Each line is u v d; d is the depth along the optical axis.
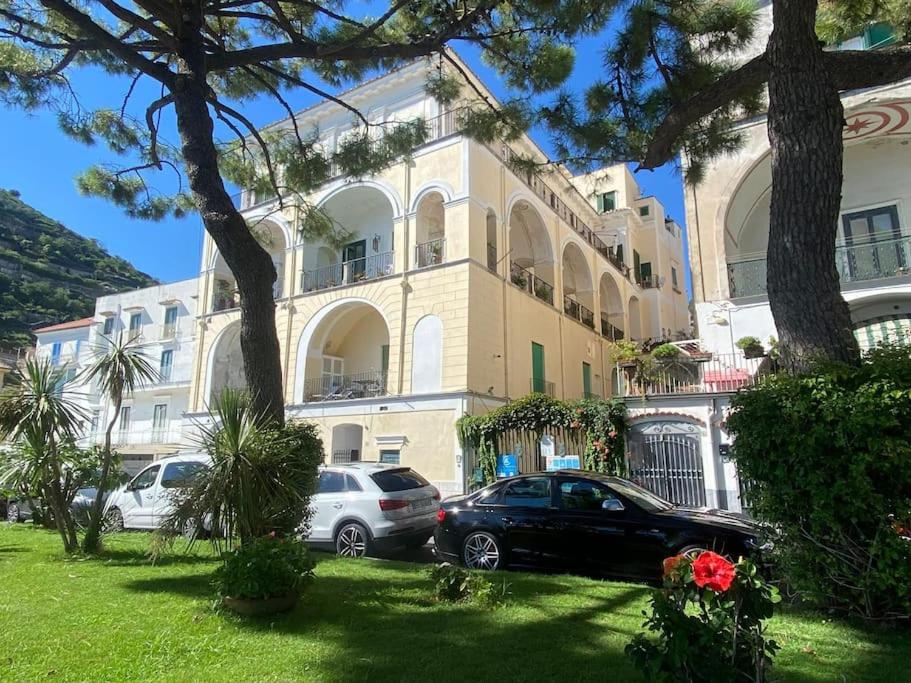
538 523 7.73
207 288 26.56
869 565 4.42
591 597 5.70
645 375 13.48
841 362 4.89
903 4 8.02
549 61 9.34
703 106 7.25
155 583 6.21
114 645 4.15
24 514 15.18
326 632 4.51
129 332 34.03
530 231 24.91
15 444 8.27
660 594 2.96
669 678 2.81
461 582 5.71
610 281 31.88
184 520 6.47
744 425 5.10
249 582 4.86
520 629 4.62
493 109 9.96
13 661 3.84
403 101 22.30
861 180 15.48
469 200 19.34
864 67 6.00
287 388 22.23
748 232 16.36
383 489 9.57
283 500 6.39
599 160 9.51
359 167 10.58
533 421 14.06
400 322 19.73
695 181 9.43
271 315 7.46
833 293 5.47
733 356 13.70
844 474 4.54
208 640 4.29
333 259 24.72
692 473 11.80
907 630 4.36
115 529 11.10
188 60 7.86
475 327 18.67
